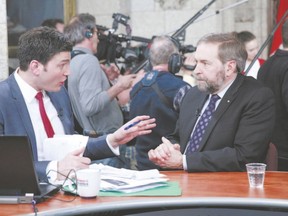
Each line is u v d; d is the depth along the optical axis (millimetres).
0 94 3594
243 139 3814
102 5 7730
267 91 3910
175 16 7617
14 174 3012
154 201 2975
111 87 5121
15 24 7359
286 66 4867
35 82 3648
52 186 3186
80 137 3570
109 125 5250
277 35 7562
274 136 4949
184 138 4090
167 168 3992
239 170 3771
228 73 3914
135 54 5820
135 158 5223
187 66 5445
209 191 3170
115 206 2945
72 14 7559
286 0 7621
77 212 2896
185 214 3131
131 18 7719
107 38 5770
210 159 3738
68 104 3965
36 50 3566
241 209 3131
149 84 4676
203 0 7551
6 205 2967
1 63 5246
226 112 3908
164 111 4586
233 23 7738
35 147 3617
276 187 3256
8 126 3568
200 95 4121
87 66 5086
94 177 3033
